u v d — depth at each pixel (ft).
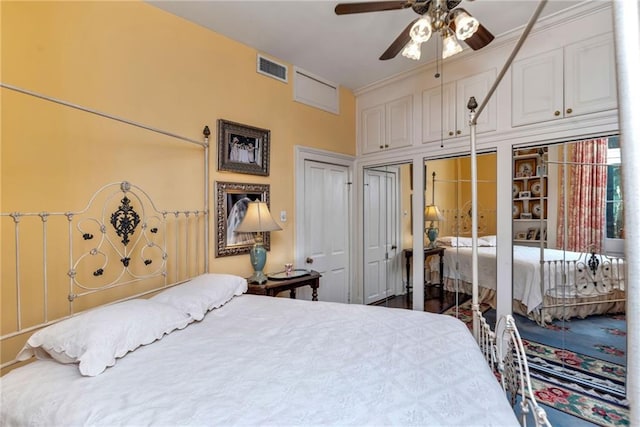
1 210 4.89
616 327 6.91
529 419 5.71
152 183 6.85
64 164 5.59
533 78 7.70
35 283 5.20
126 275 6.32
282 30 7.95
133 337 4.20
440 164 9.83
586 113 6.92
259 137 9.05
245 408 2.90
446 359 3.81
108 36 6.22
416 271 10.36
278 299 6.62
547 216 7.73
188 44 7.53
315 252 10.90
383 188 11.49
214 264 8.03
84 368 3.48
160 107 7.02
